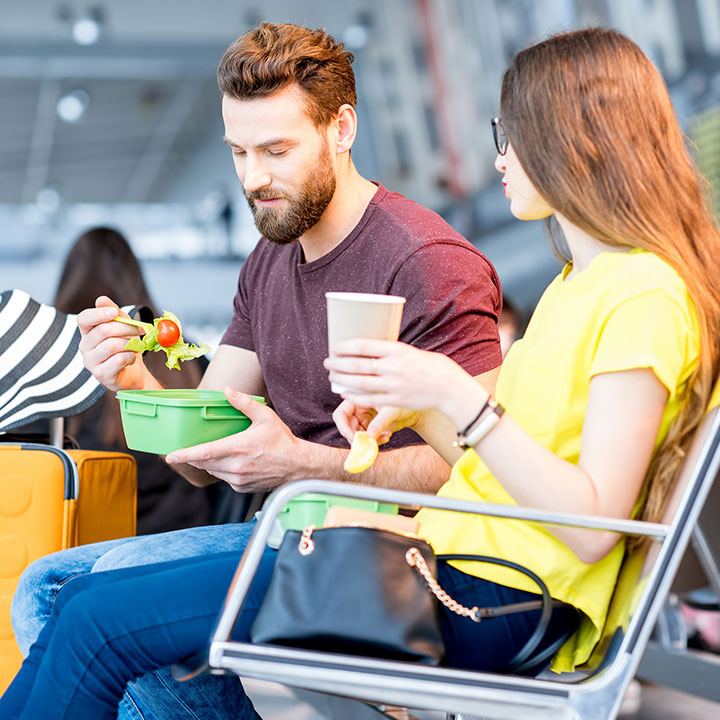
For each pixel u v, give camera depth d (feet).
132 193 76.18
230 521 8.62
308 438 6.60
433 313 5.91
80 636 4.37
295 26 6.09
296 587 4.11
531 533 4.39
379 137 44.06
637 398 4.02
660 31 24.30
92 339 6.08
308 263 6.51
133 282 9.57
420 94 41.24
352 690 4.03
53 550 6.65
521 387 4.47
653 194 4.28
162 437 5.51
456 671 3.99
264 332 6.86
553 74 4.34
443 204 40.83
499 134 4.86
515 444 3.99
